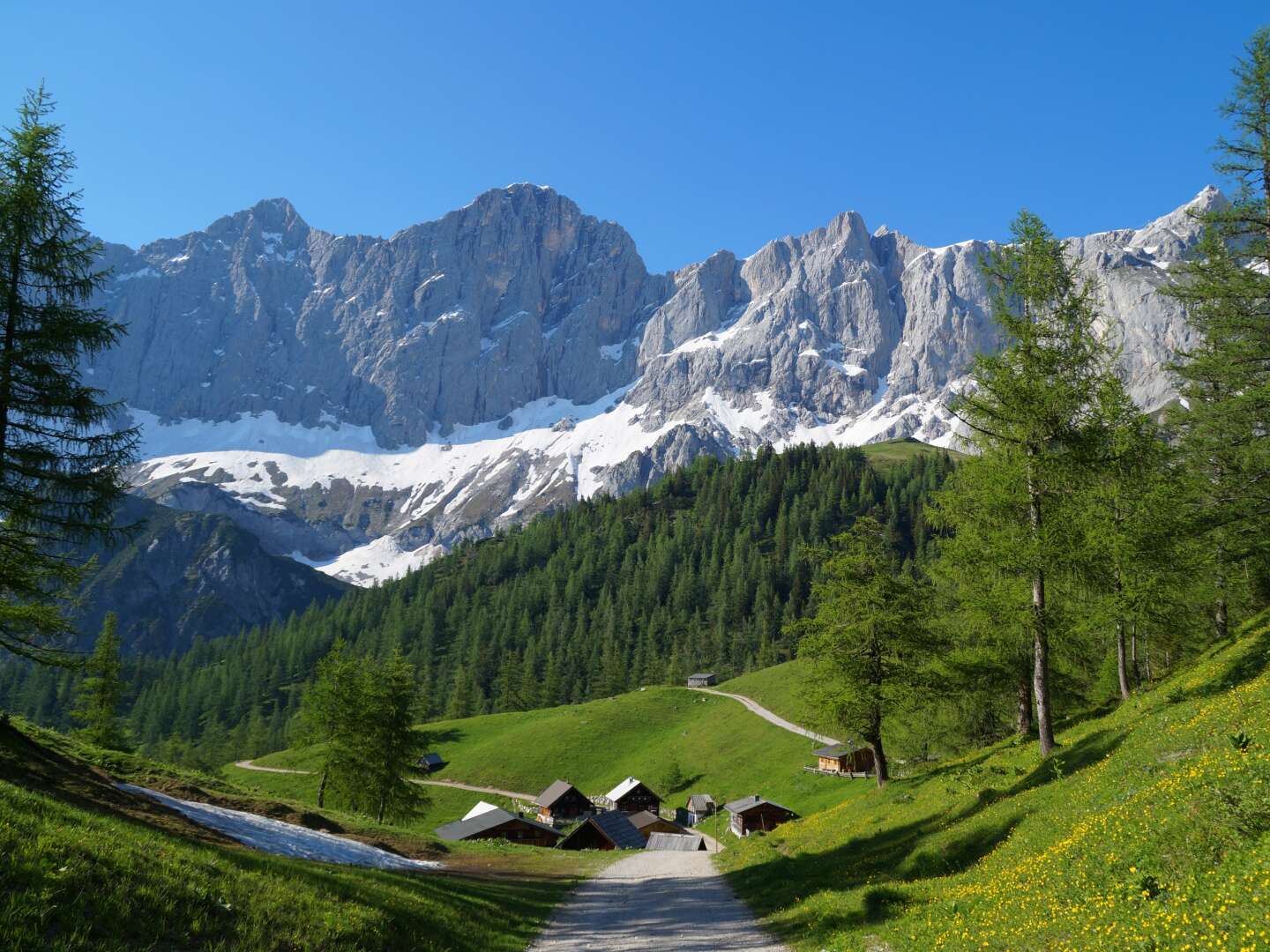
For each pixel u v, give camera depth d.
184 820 23.91
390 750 56.25
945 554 26.02
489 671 178.12
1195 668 28.59
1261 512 26.70
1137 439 21.81
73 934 9.81
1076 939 10.73
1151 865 12.05
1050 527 22.98
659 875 36.00
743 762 97.12
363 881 20.72
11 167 20.30
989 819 22.36
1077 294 22.83
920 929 14.58
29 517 20.36
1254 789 11.91
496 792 103.00
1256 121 25.59
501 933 20.05
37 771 22.27
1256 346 28.98
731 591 186.62
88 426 21.34
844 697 38.16
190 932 11.62
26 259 20.62
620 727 119.31
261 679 189.50
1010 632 28.67
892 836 28.81
